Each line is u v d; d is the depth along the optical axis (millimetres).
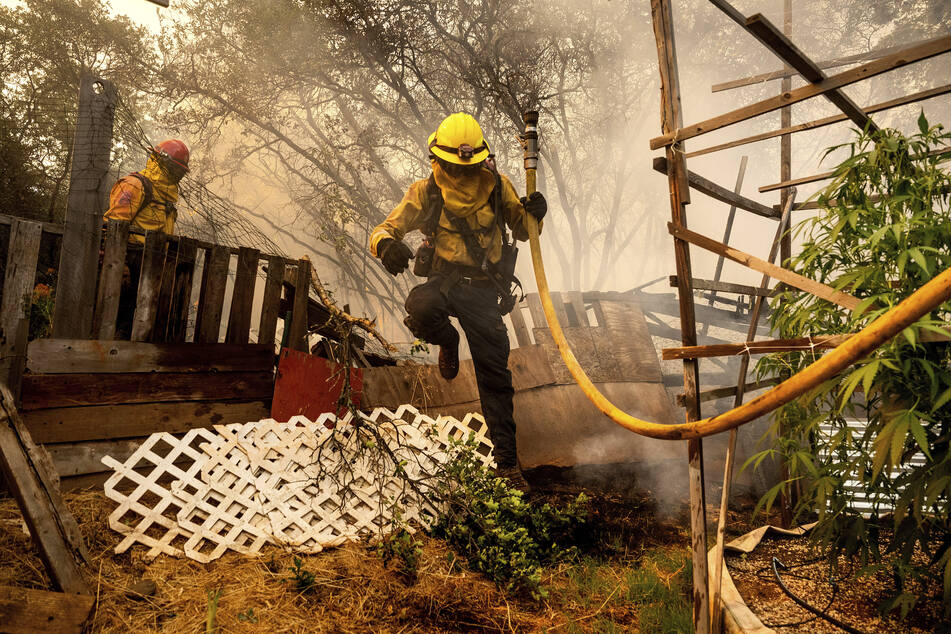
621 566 3156
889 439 1749
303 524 2971
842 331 2191
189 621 2225
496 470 3592
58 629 1965
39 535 2107
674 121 2016
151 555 2572
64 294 3205
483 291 3451
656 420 4992
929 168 2082
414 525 3314
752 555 2854
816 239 2350
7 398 2182
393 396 4016
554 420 4664
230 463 2906
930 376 1767
